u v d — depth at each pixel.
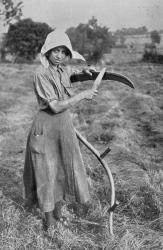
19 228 3.65
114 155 6.04
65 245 3.40
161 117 8.89
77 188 3.47
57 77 3.25
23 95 13.02
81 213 3.99
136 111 9.67
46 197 3.40
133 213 4.05
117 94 12.22
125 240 3.37
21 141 6.91
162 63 28.23
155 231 3.70
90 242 3.44
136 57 32.84
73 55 3.27
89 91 3.24
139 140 7.16
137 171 5.23
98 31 36.47
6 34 41.59
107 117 8.77
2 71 22.06
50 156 3.36
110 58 34.41
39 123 3.29
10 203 4.12
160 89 13.53
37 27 40.53
